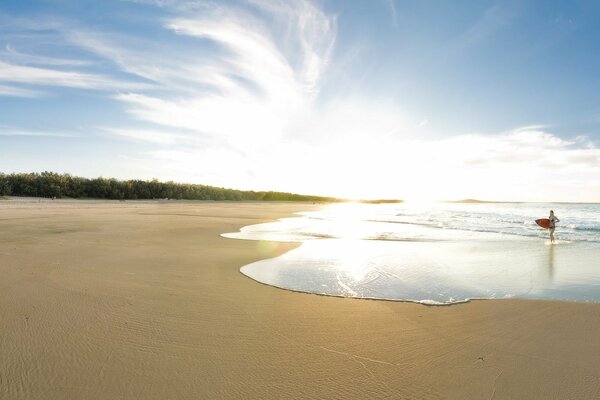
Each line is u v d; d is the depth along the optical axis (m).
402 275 9.42
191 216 29.34
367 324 5.79
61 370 4.11
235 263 10.45
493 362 4.52
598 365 4.45
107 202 53.75
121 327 5.40
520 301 7.17
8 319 5.59
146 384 3.87
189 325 5.57
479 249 14.23
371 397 3.73
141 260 10.32
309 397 3.71
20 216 24.16
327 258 11.67
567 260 11.87
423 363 4.48
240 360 4.47
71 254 10.92
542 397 3.76
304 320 5.92
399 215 40.31
